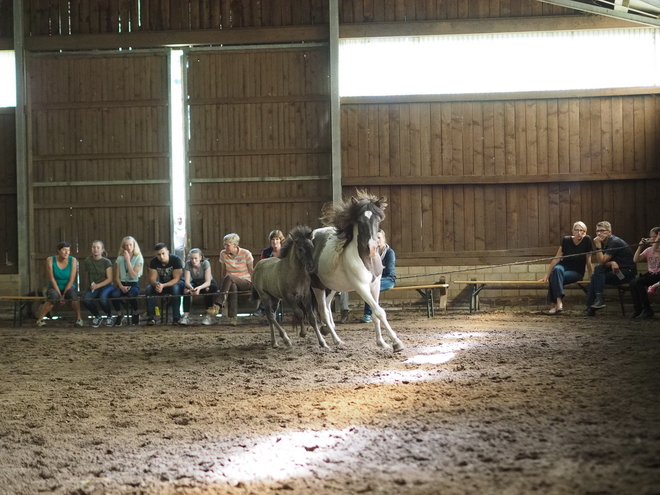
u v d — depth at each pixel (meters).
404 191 14.09
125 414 5.41
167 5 14.36
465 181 13.90
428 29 13.90
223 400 5.77
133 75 14.42
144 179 14.41
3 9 14.57
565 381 5.77
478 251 13.96
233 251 12.56
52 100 14.50
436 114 13.99
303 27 14.13
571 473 3.35
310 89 14.22
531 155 13.86
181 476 3.80
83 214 14.45
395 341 8.07
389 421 4.66
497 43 13.94
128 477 3.85
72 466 4.13
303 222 14.23
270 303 9.20
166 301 12.77
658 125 13.63
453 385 5.82
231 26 14.30
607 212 13.80
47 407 5.75
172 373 7.25
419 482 3.39
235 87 14.31
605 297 13.49
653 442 3.79
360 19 14.11
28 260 14.25
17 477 3.97
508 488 3.22
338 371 6.93
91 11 14.43
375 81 14.16
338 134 13.89
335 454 3.98
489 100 13.88
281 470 3.77
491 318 12.10
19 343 10.14
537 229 13.90
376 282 8.60
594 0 13.37
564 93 13.71
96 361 8.30
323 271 8.45
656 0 11.32
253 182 14.30
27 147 14.38
